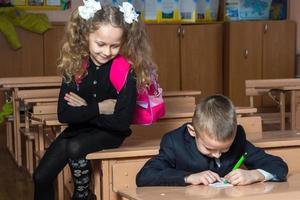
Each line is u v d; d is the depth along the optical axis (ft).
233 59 22.82
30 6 21.17
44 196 8.09
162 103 8.22
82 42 7.48
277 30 23.22
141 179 6.04
